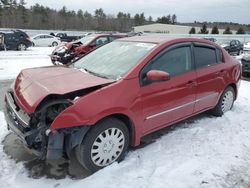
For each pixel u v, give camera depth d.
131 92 3.96
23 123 3.63
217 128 5.34
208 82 5.27
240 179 3.77
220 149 4.54
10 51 22.27
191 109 5.04
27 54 19.62
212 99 5.52
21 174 3.78
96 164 3.82
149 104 4.20
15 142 4.62
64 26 83.88
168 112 4.55
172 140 4.78
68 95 3.65
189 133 5.06
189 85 4.82
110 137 3.88
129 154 4.29
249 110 6.49
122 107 3.83
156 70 4.14
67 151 3.65
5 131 5.01
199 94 5.10
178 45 4.81
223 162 4.15
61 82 3.90
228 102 6.12
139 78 4.11
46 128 3.48
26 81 4.14
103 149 3.84
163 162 4.10
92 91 3.74
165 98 4.42
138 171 3.86
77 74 4.27
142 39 5.04
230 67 5.89
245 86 9.41
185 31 73.06
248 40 40.41
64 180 3.69
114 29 88.00
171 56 4.65
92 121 3.56
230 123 5.61
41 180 3.67
